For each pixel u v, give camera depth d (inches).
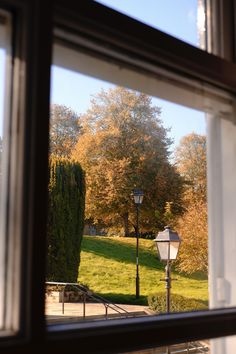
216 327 36.6
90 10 30.7
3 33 28.9
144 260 245.8
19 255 25.5
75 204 240.5
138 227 240.8
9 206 26.8
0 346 23.6
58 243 247.8
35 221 25.5
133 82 43.4
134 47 34.6
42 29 27.1
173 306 176.6
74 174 236.7
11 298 25.5
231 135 49.8
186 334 34.0
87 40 32.9
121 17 32.9
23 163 26.2
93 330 28.1
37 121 26.3
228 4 49.0
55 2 28.4
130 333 30.0
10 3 27.1
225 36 48.0
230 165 50.3
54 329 26.6
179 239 188.1
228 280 50.0
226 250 50.8
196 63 38.9
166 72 39.7
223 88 43.5
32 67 26.8
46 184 26.3
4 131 28.4
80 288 241.4
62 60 35.4
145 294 235.0
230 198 50.5
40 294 25.3
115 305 199.2
